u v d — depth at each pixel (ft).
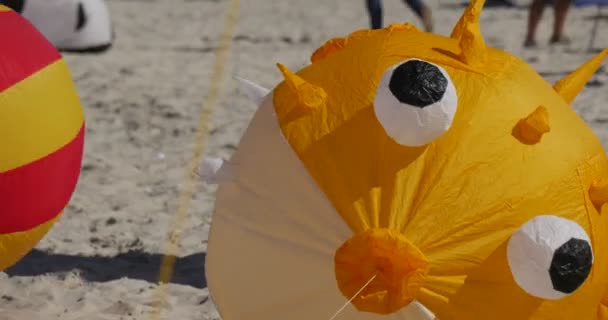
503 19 178.50
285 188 37.63
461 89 38.37
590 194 38.29
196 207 73.31
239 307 38.99
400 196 36.14
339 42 42.27
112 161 86.28
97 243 64.95
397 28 42.47
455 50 40.42
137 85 115.96
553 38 150.61
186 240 65.36
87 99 108.68
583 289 37.50
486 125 37.45
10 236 43.88
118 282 57.26
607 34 160.56
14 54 43.14
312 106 38.34
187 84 117.91
